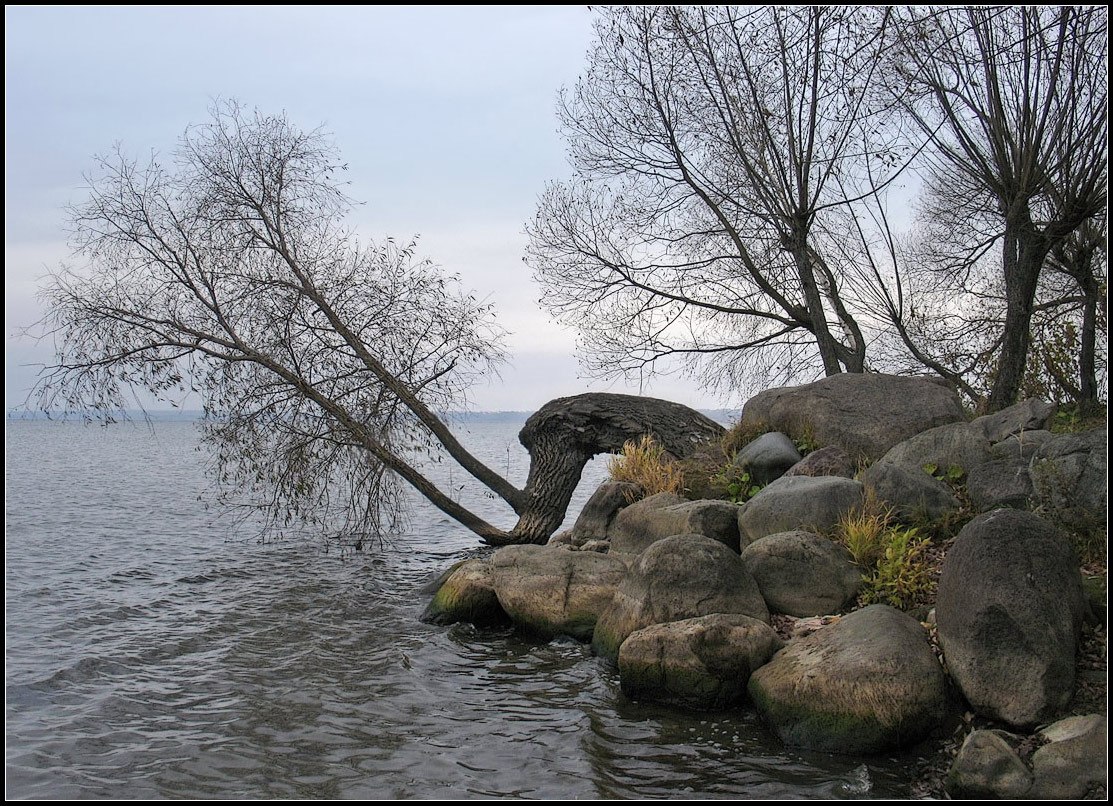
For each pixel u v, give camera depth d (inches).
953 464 418.6
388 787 264.8
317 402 594.9
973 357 761.6
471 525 638.5
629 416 629.3
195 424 582.9
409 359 608.1
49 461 1856.5
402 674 374.3
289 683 363.3
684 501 466.6
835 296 732.0
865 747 271.3
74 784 267.4
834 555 365.1
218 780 270.7
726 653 317.4
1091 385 682.8
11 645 415.5
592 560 430.3
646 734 299.4
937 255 808.9
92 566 619.8
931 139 602.9
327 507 656.4
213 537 760.3
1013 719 262.1
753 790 254.2
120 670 380.5
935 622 307.9
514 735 304.2
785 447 496.7
